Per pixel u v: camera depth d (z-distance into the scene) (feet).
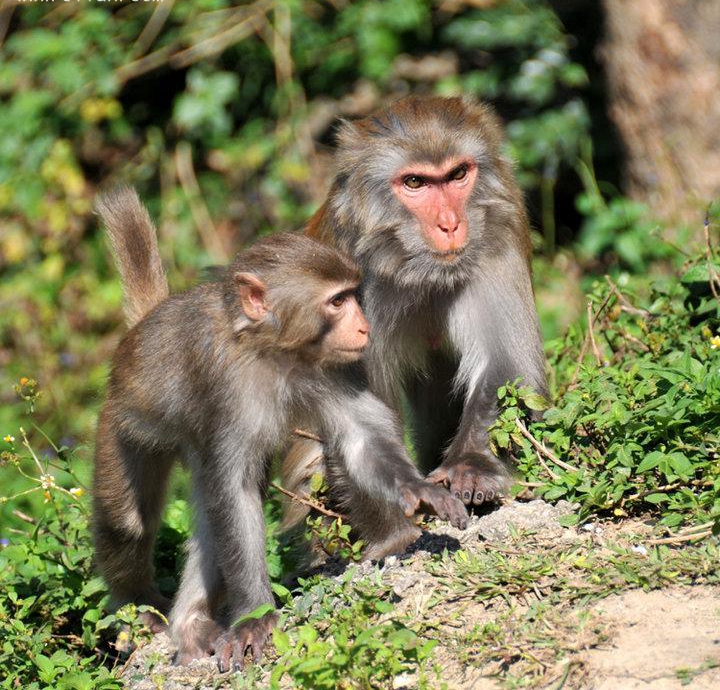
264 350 31.89
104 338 77.15
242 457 31.86
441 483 33.37
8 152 79.77
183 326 33.32
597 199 66.85
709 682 23.67
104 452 35.76
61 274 78.48
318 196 80.69
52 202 79.05
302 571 35.88
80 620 37.63
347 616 27.66
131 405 34.73
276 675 25.77
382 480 32.01
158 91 85.35
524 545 30.07
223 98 79.61
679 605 26.35
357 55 81.76
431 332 36.37
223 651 29.99
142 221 39.27
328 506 35.53
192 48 79.92
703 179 63.82
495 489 32.50
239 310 31.76
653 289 43.57
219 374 31.86
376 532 34.06
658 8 63.67
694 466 29.71
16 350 76.64
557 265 72.59
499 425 33.32
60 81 79.25
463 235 33.45
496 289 34.76
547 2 81.20
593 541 29.48
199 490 33.55
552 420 32.65
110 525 35.73
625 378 33.30
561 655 25.54
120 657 35.27
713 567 27.12
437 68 82.58
